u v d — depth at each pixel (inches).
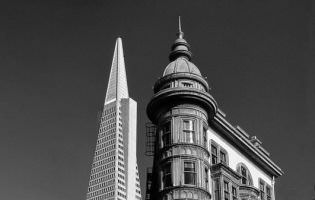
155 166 1644.9
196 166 1501.0
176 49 1786.4
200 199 1451.8
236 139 1856.5
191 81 1648.6
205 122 1619.1
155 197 1583.4
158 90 1691.7
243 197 1717.5
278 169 2110.0
